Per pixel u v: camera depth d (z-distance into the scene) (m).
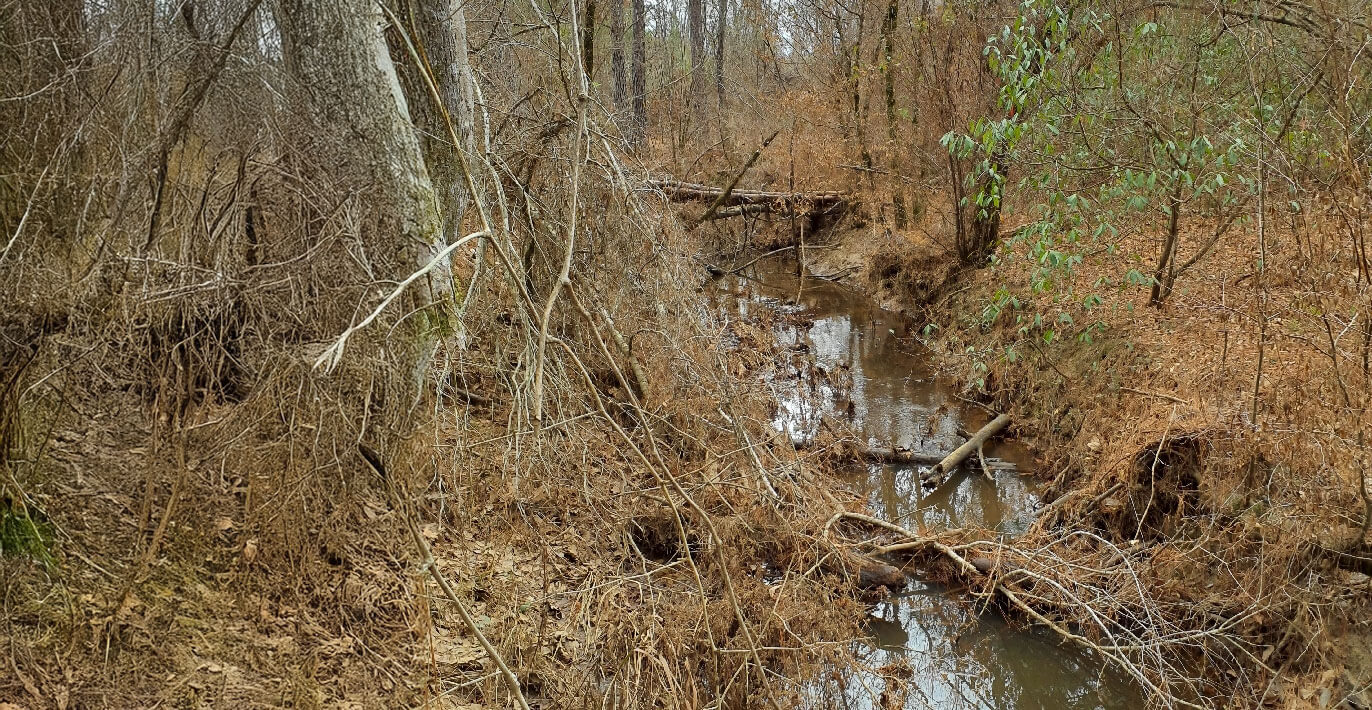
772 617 5.39
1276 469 5.68
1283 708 5.05
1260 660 5.35
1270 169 6.30
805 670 5.33
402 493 4.55
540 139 7.06
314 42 4.34
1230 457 6.11
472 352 6.41
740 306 14.21
